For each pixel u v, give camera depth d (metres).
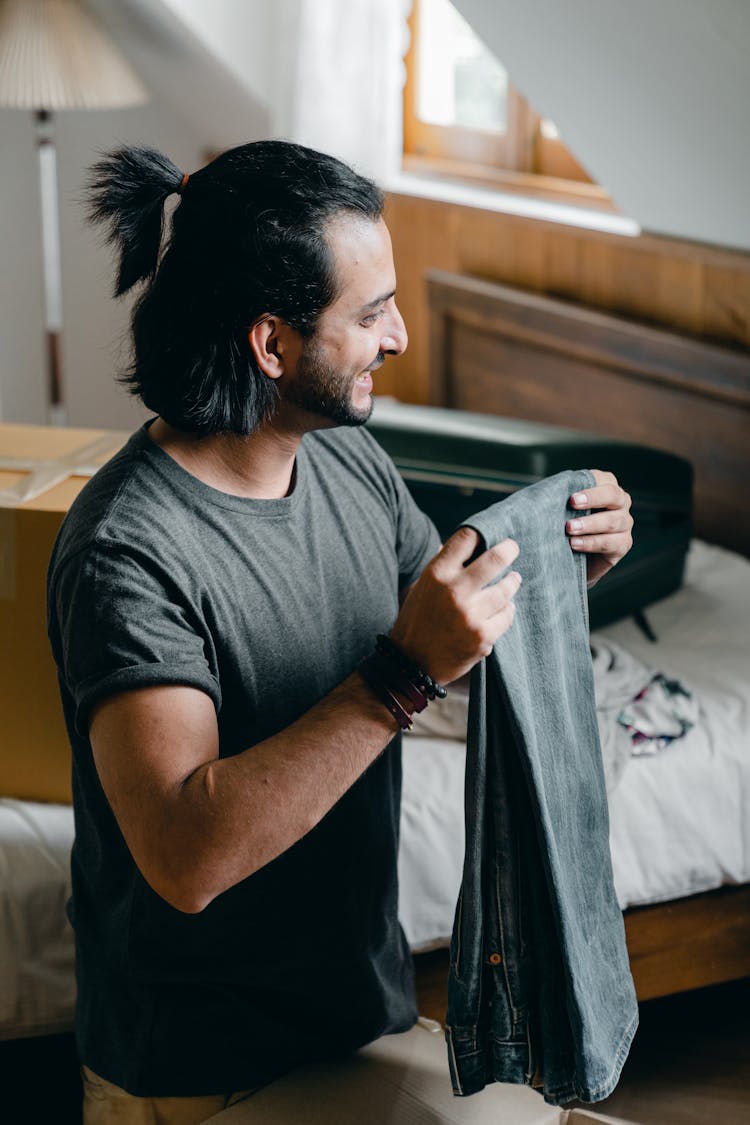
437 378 3.58
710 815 1.96
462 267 3.44
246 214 1.13
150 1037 1.33
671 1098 1.96
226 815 1.05
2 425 2.00
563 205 3.17
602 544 1.32
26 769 1.82
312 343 1.16
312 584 1.25
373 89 3.41
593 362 3.03
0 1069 2.01
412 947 1.85
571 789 1.32
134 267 1.21
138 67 3.91
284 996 1.35
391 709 1.09
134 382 1.21
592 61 2.25
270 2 3.39
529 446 2.29
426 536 1.46
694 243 2.71
